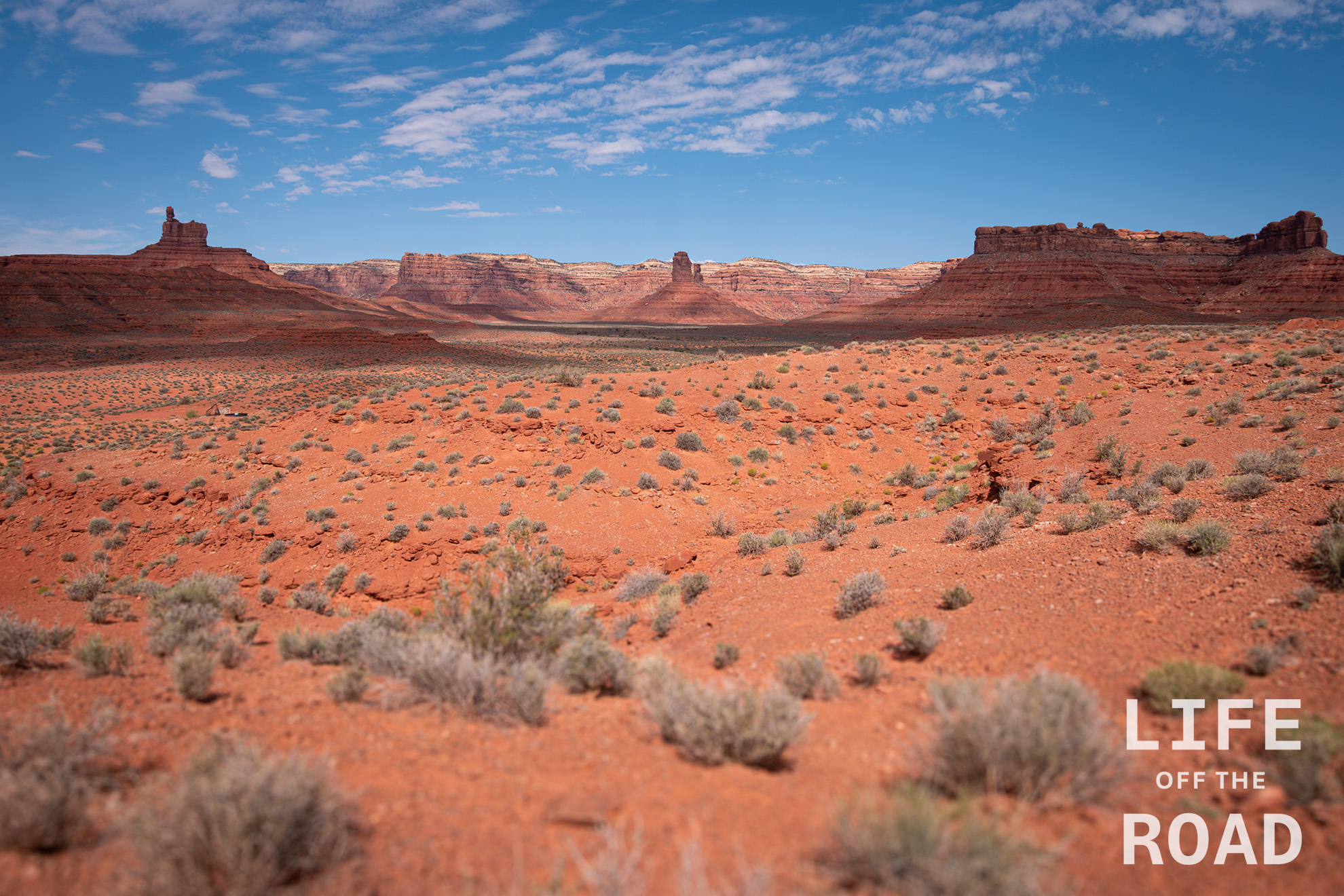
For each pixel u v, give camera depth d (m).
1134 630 8.20
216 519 24.38
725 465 27.39
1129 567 10.79
